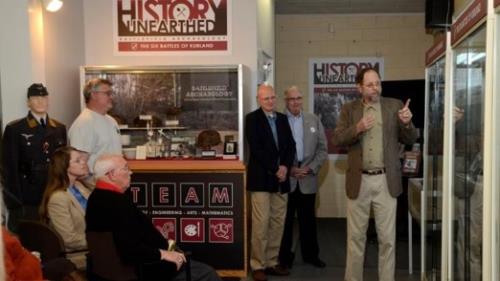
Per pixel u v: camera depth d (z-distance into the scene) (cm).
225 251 428
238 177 424
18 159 372
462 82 257
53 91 439
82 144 388
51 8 417
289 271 449
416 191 411
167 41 505
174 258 280
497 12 190
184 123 491
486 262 200
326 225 660
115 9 506
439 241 329
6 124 389
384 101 346
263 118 425
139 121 489
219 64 495
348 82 703
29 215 371
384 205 342
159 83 491
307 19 704
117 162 278
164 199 429
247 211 436
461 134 259
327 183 708
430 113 355
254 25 498
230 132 486
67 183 317
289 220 455
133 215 284
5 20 399
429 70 357
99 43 509
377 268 459
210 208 427
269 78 622
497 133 195
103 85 402
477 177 226
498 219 197
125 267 269
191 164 427
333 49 704
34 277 192
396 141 345
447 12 503
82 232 320
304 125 463
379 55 698
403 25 694
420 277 432
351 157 351
